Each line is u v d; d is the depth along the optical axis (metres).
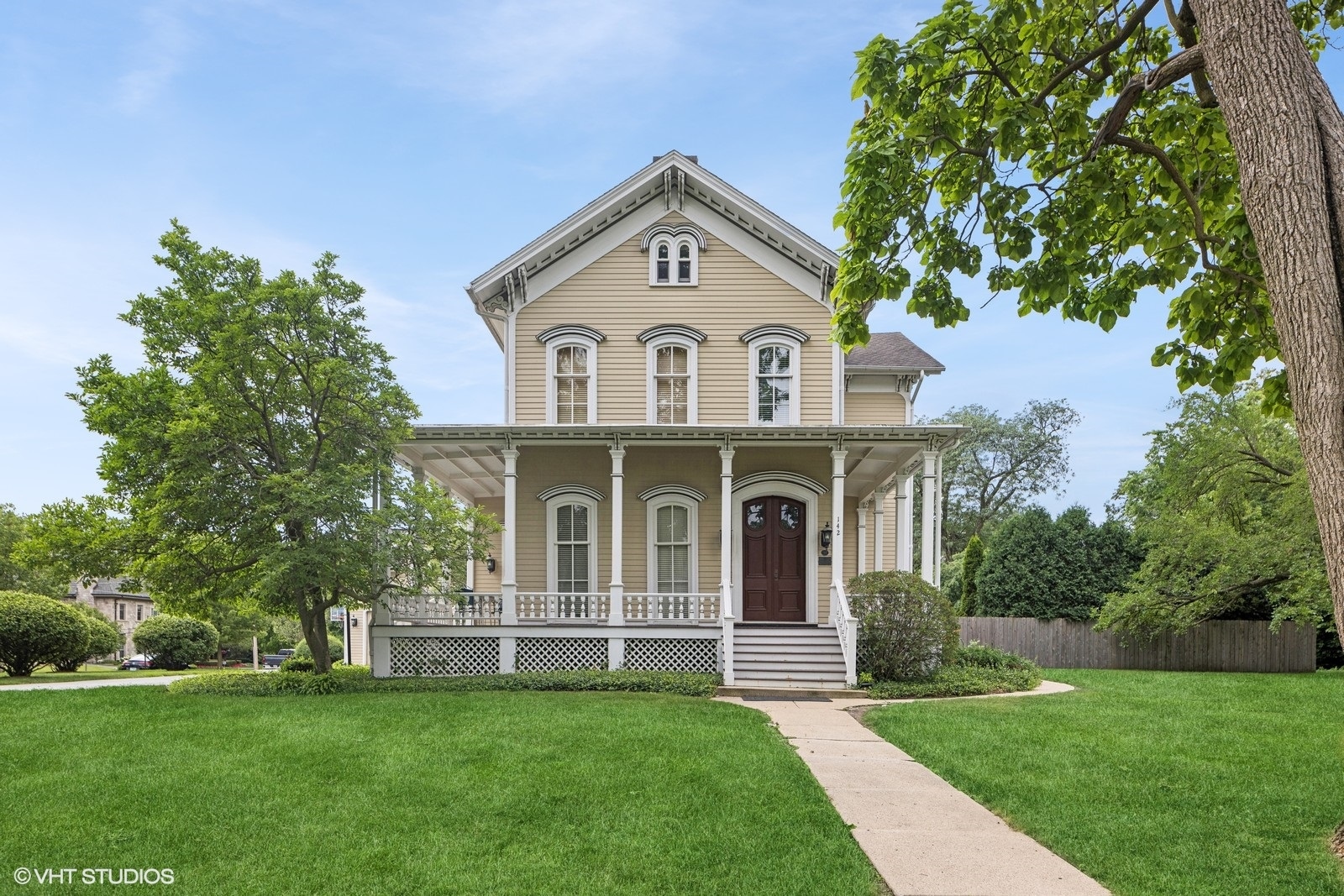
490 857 5.11
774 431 14.59
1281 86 4.51
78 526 12.69
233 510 12.85
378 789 6.55
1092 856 5.18
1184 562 18.20
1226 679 15.66
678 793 6.41
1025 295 7.89
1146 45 7.49
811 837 5.44
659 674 13.41
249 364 12.70
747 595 16.70
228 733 8.72
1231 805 6.29
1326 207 4.38
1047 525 21.53
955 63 7.14
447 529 13.51
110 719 9.62
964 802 6.43
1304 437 4.35
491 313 17.30
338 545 12.51
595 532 16.72
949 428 14.38
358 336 13.69
